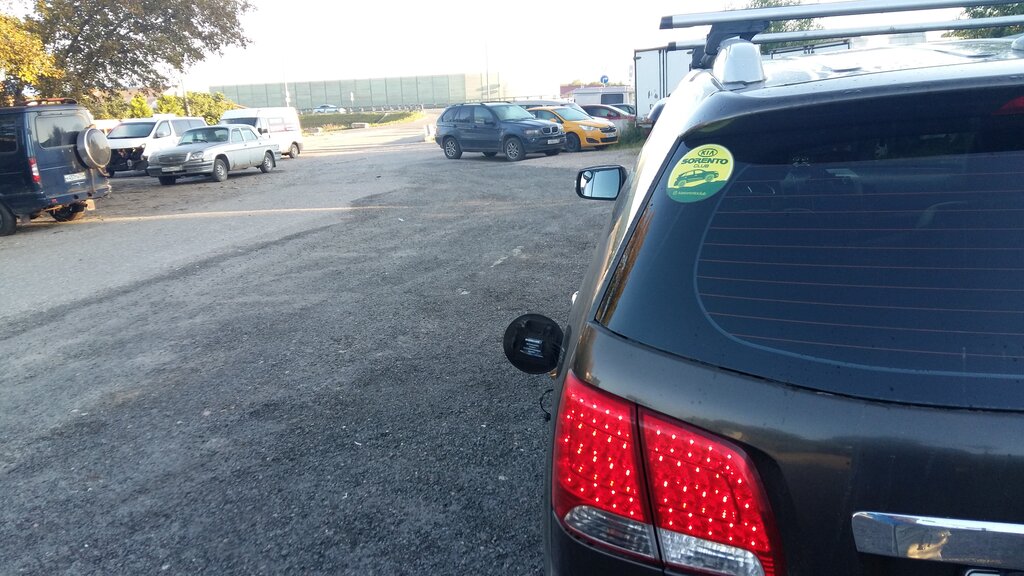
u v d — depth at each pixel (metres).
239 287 7.62
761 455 1.42
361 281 7.61
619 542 1.54
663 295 1.60
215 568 3.04
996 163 1.50
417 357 5.33
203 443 4.15
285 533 3.26
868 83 1.60
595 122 22.92
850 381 1.40
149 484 3.74
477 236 9.73
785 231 1.58
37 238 12.15
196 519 3.41
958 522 1.33
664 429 1.47
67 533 3.34
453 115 22.66
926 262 1.49
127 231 12.10
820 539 1.41
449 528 3.24
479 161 21.70
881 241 1.53
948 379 1.37
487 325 5.98
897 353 1.42
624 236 1.80
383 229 10.59
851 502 1.38
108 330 6.39
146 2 18.98
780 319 1.50
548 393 4.61
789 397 1.41
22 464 4.01
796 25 11.74
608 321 1.65
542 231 9.85
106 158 14.22
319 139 46.84
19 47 14.53
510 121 21.33
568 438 1.62
